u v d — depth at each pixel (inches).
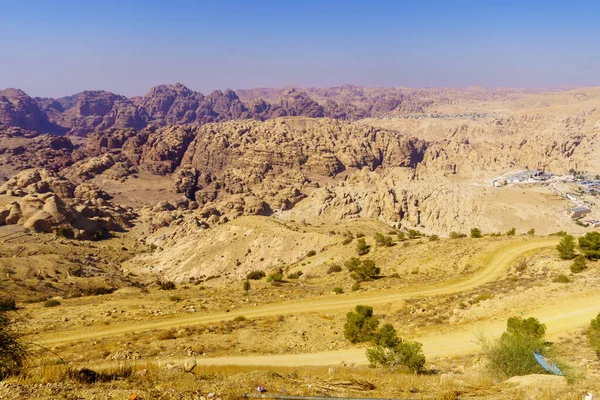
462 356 1065.5
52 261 4163.4
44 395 411.2
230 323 1556.3
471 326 1294.3
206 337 1382.9
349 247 3282.5
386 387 544.7
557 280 1531.7
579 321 1165.1
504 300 1425.9
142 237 7721.5
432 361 1037.2
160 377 541.0
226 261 4579.2
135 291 2620.6
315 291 2113.7
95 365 1029.2
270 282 2642.7
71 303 2064.5
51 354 1212.5
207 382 512.4
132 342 1334.9
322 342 1328.7
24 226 5989.2
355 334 1332.4
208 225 7588.6
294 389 509.0
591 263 1726.1
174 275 4697.3
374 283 2144.4
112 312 1754.4
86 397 418.0
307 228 5093.5
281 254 4308.6
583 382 572.4
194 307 1827.0
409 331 1341.0
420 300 1667.1
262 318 1620.3
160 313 1732.3
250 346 1286.9
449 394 492.4
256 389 488.1
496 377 686.5
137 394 433.7
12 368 492.4
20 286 3078.2
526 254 2102.6
